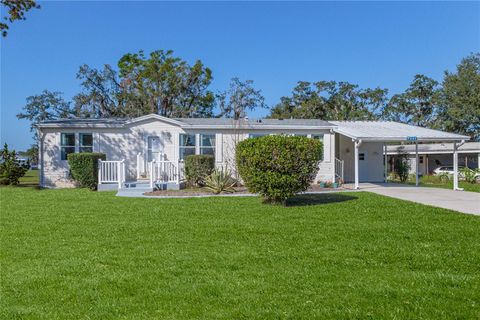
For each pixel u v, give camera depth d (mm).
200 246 7344
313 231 8648
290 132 21438
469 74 43062
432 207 12172
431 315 4176
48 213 11242
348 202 13398
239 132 21016
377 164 23781
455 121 44156
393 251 6875
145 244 7527
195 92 39438
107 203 13297
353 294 4801
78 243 7637
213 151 20984
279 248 7145
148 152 20906
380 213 11039
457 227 9062
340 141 23312
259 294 4852
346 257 6527
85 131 20656
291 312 4293
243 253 6801
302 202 13508
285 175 12289
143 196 15328
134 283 5309
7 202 13742
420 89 48031
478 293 4789
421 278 5398
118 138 20891
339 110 50219
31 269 5957
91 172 18422
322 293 4859
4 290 5090
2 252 6965
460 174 27547
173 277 5547
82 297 4844
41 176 20359
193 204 12922
